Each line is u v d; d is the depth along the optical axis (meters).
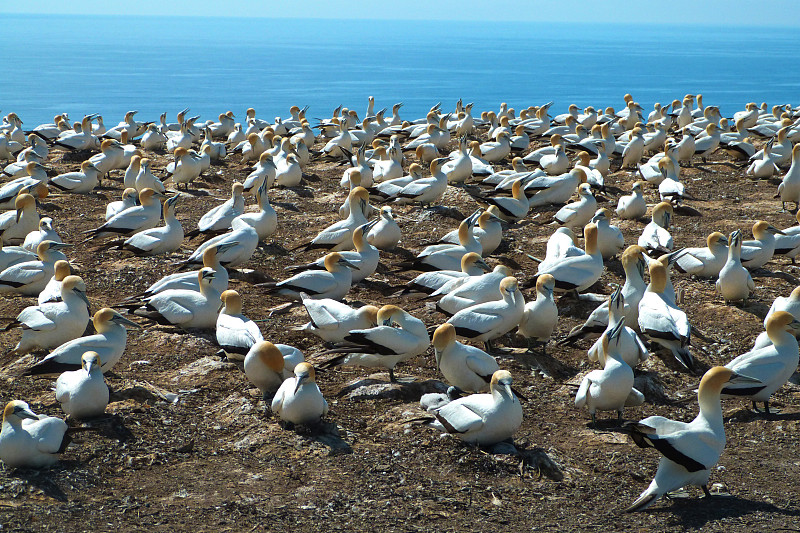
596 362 13.65
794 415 11.96
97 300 15.95
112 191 26.31
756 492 9.72
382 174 26.25
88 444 10.16
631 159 29.59
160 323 14.12
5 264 16.81
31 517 8.54
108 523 8.56
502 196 22.91
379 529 8.63
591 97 133.88
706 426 9.50
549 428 11.50
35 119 99.06
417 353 12.61
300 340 14.15
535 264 18.84
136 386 11.88
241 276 17.58
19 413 9.52
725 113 99.19
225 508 8.91
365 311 13.34
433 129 33.31
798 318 14.07
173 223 18.95
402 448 10.46
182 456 10.19
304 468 9.95
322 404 10.78
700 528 8.76
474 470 10.01
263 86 162.25
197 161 26.36
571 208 20.86
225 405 11.57
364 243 17.08
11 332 14.31
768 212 23.33
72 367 11.69
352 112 40.69
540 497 9.54
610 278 17.69
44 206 23.83
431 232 21.44
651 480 10.04
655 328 13.27
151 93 144.50
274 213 19.89
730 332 14.99
